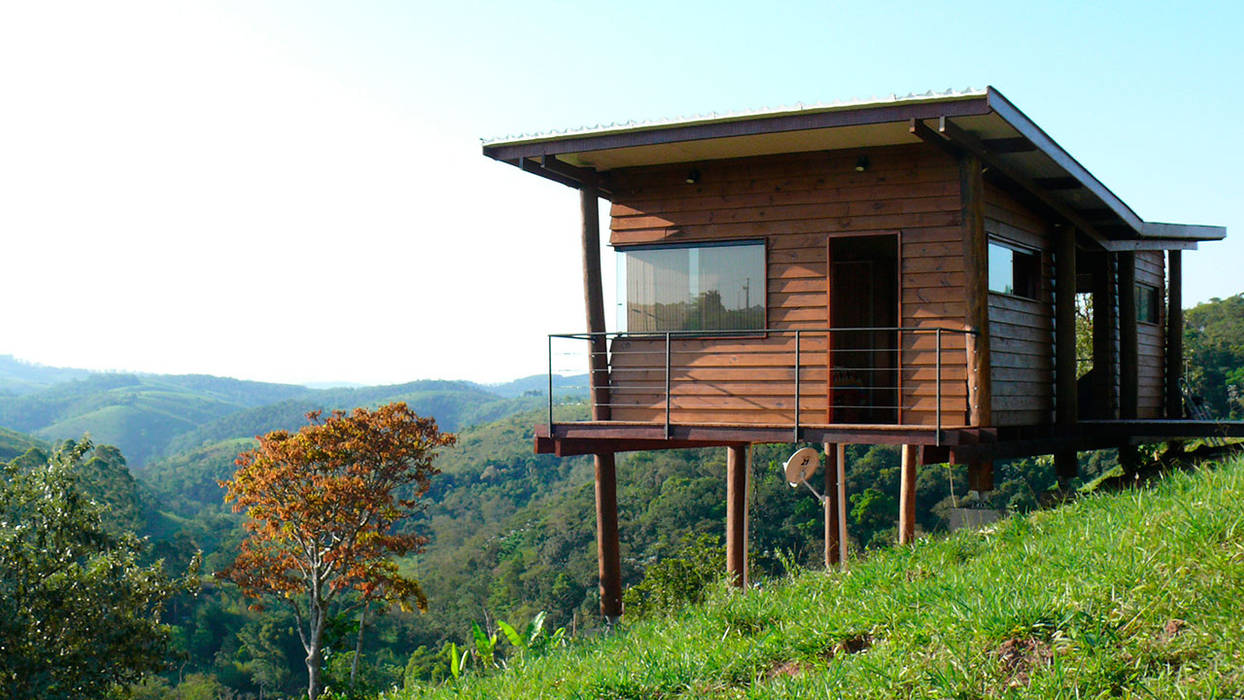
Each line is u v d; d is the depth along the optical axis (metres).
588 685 6.55
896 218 11.93
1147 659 4.74
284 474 39.12
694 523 65.12
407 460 42.69
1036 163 12.16
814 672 5.80
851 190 12.18
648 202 13.33
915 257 11.83
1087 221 15.67
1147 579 5.37
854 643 6.12
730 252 12.79
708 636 7.09
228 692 75.88
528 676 7.91
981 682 4.88
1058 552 6.48
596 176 13.49
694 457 77.94
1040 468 44.94
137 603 31.62
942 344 11.62
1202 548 5.49
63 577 30.12
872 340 14.52
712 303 12.85
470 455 144.12
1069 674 4.68
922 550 8.25
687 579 23.80
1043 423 14.19
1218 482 6.86
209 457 178.00
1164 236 17.67
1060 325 14.59
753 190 12.70
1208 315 50.22
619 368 13.36
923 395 11.67
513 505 119.50
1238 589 4.98
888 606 6.25
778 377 12.37
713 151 12.37
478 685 8.45
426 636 83.69
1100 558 5.89
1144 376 19.06
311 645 38.72
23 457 64.12
